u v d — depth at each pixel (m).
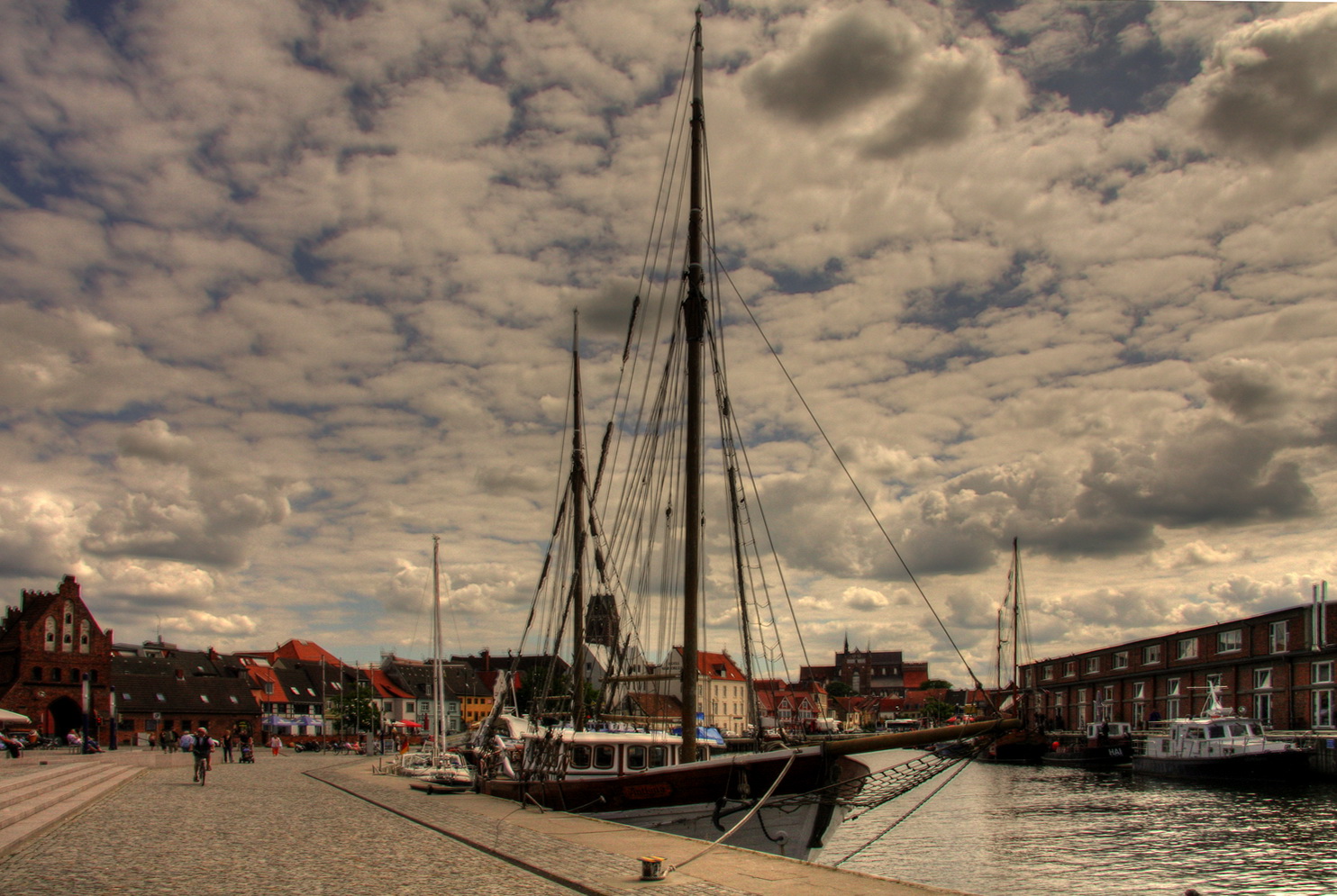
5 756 62.19
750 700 30.34
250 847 19.55
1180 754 71.56
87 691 70.12
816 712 148.62
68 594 99.06
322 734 123.06
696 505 27.05
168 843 20.23
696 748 26.11
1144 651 99.69
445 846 19.75
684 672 26.31
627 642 41.47
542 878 15.54
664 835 21.08
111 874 15.92
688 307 28.05
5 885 14.83
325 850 19.17
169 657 123.81
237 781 43.97
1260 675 78.94
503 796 32.62
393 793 35.75
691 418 27.48
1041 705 126.25
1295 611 74.25
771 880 14.84
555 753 27.91
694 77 29.42
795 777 23.12
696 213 28.61
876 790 23.72
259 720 122.31
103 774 42.56
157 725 111.56
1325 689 70.69
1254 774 64.06
